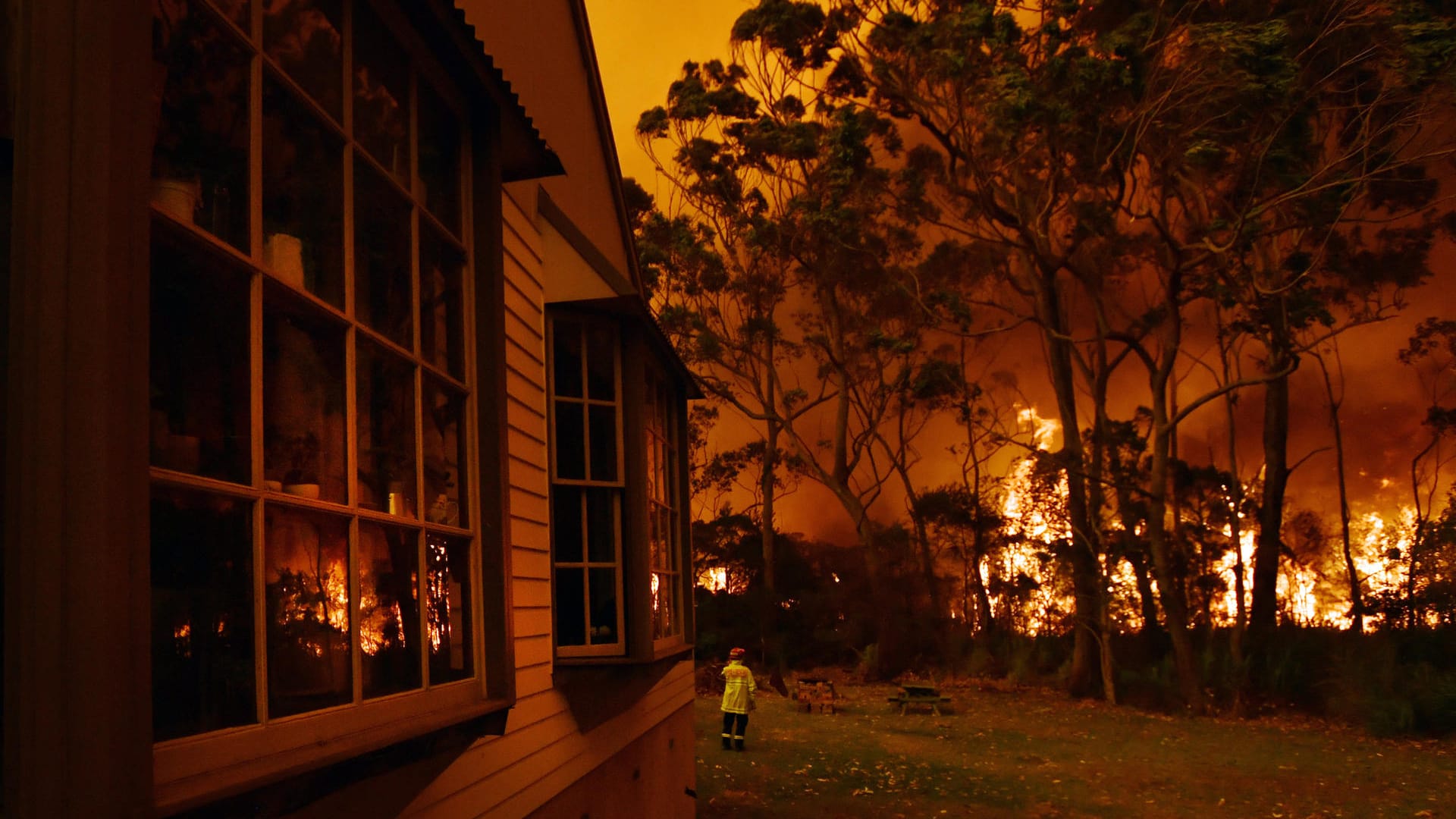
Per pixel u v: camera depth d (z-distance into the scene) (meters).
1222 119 24.11
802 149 37.53
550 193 7.57
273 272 2.87
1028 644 34.78
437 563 3.92
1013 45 25.98
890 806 13.34
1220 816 13.19
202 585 2.48
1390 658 23.22
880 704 27.23
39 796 1.97
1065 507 37.72
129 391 2.14
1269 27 21.70
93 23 2.15
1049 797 14.23
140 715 2.11
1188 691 25.88
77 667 2.00
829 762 16.59
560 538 7.01
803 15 34.91
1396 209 30.41
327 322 3.12
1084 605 30.08
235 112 2.71
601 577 7.16
